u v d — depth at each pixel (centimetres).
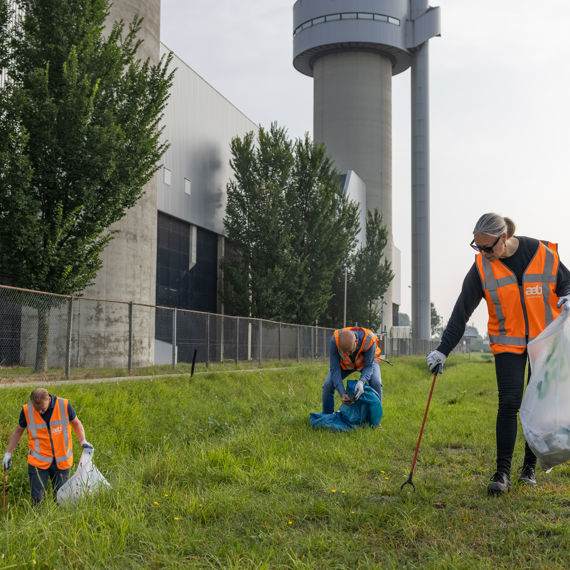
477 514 400
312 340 3225
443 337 506
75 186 1695
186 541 357
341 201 4206
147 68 1881
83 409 993
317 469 556
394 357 4597
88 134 1689
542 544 340
